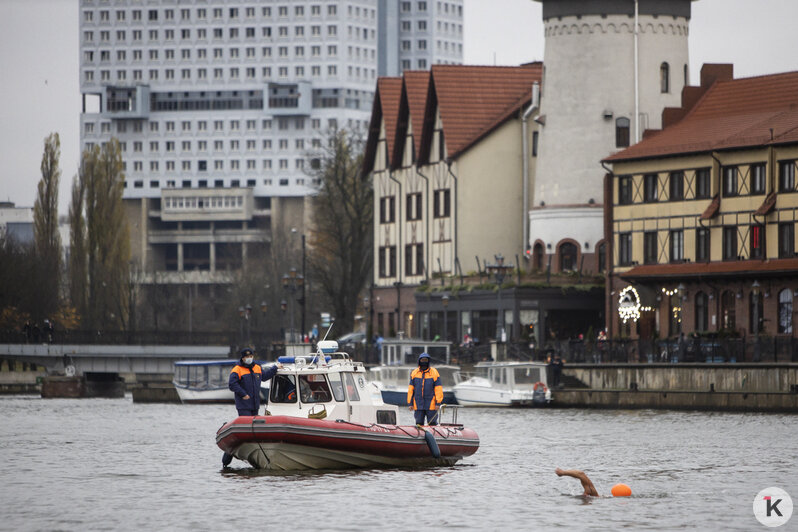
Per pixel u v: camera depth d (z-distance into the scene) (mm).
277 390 105438
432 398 108562
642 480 102312
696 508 87312
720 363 181500
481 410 196250
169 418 191250
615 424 160125
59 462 118750
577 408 197750
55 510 86812
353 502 87875
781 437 138750
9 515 84938
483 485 97000
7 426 173375
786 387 173625
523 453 123438
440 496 90812
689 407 184000
